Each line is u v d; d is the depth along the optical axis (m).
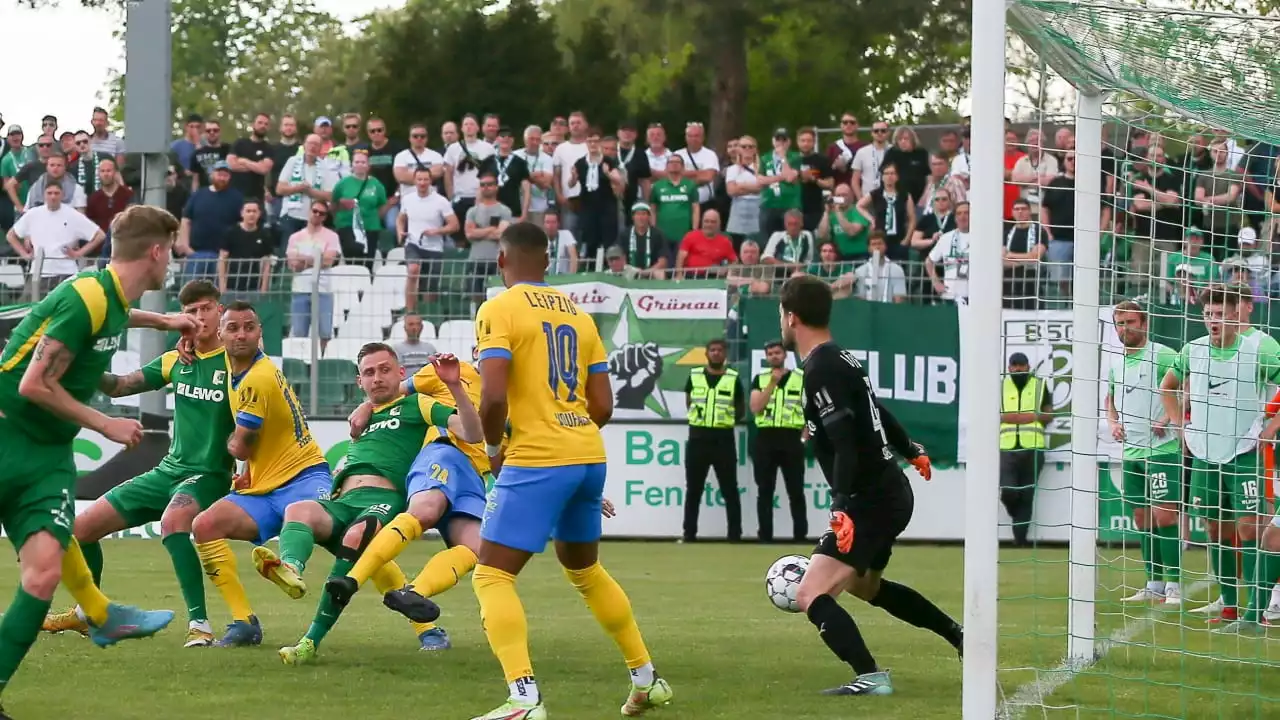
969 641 9.02
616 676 11.51
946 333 25.72
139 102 22.97
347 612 15.64
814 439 10.77
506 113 53.81
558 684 11.12
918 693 10.70
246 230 28.00
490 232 28.36
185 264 25.47
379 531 12.23
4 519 9.41
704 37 45.75
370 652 12.58
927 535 25.84
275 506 12.91
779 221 29.67
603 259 27.36
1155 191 13.67
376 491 12.82
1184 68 11.60
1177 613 16.17
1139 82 12.06
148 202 23.19
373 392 13.14
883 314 25.59
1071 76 11.96
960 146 29.28
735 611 16.11
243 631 12.85
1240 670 12.33
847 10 44.78
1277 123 12.63
